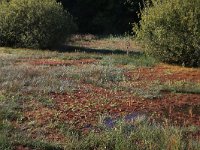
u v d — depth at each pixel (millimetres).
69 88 11250
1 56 17422
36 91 10727
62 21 23391
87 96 10602
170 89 11852
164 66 16750
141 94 11023
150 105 10062
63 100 10094
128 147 6984
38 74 12766
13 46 23750
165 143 6941
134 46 25594
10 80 11633
